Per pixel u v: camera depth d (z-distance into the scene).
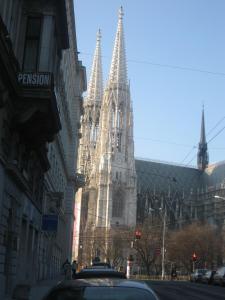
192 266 117.38
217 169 188.38
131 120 167.00
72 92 77.69
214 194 176.88
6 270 28.05
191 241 118.69
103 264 31.95
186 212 181.88
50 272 56.22
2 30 21.75
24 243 33.50
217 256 120.88
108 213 155.12
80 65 86.88
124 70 171.50
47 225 36.91
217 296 34.22
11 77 23.50
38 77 26.39
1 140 24.47
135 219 158.62
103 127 166.88
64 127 65.62
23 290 16.88
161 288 44.34
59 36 31.39
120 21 176.25
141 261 124.62
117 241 128.00
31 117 26.94
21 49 28.53
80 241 140.38
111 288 9.06
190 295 34.62
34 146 31.86
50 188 51.19
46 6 28.80
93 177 161.00
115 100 167.00
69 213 82.06
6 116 25.11
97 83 182.25
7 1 25.44
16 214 29.47
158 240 116.25
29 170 33.62
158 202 178.50
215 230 133.75
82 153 173.00
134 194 159.88
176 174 193.12
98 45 186.12
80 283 9.39
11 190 27.50
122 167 160.75
